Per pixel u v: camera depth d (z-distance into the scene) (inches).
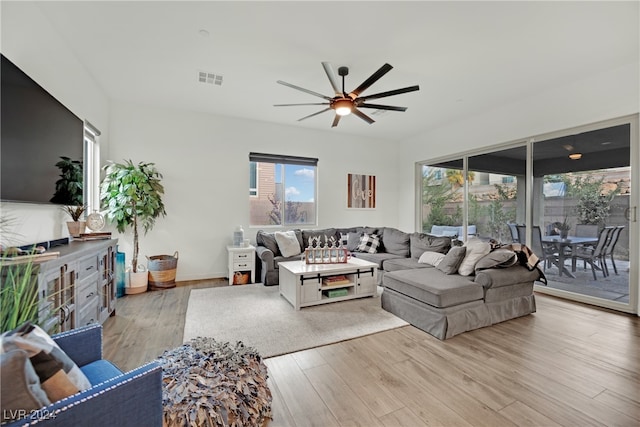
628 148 125.7
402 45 108.6
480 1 85.7
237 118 193.2
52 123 90.9
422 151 233.8
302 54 114.7
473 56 116.5
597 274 135.4
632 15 91.2
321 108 175.2
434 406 65.1
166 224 174.6
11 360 30.1
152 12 90.8
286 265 143.6
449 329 99.1
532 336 101.0
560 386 72.4
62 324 72.2
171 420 46.5
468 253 124.0
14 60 79.4
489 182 184.7
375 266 145.9
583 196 140.4
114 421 34.7
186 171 179.2
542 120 153.1
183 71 129.2
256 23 96.0
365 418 61.4
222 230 188.7
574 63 122.1
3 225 68.4
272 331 105.0
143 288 152.6
